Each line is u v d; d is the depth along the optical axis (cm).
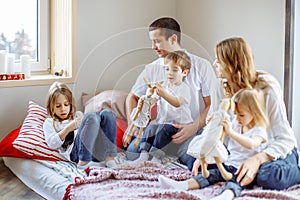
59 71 299
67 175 213
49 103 245
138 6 323
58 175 216
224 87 216
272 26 272
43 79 286
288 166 191
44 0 300
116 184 196
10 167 249
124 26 318
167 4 339
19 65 294
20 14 294
